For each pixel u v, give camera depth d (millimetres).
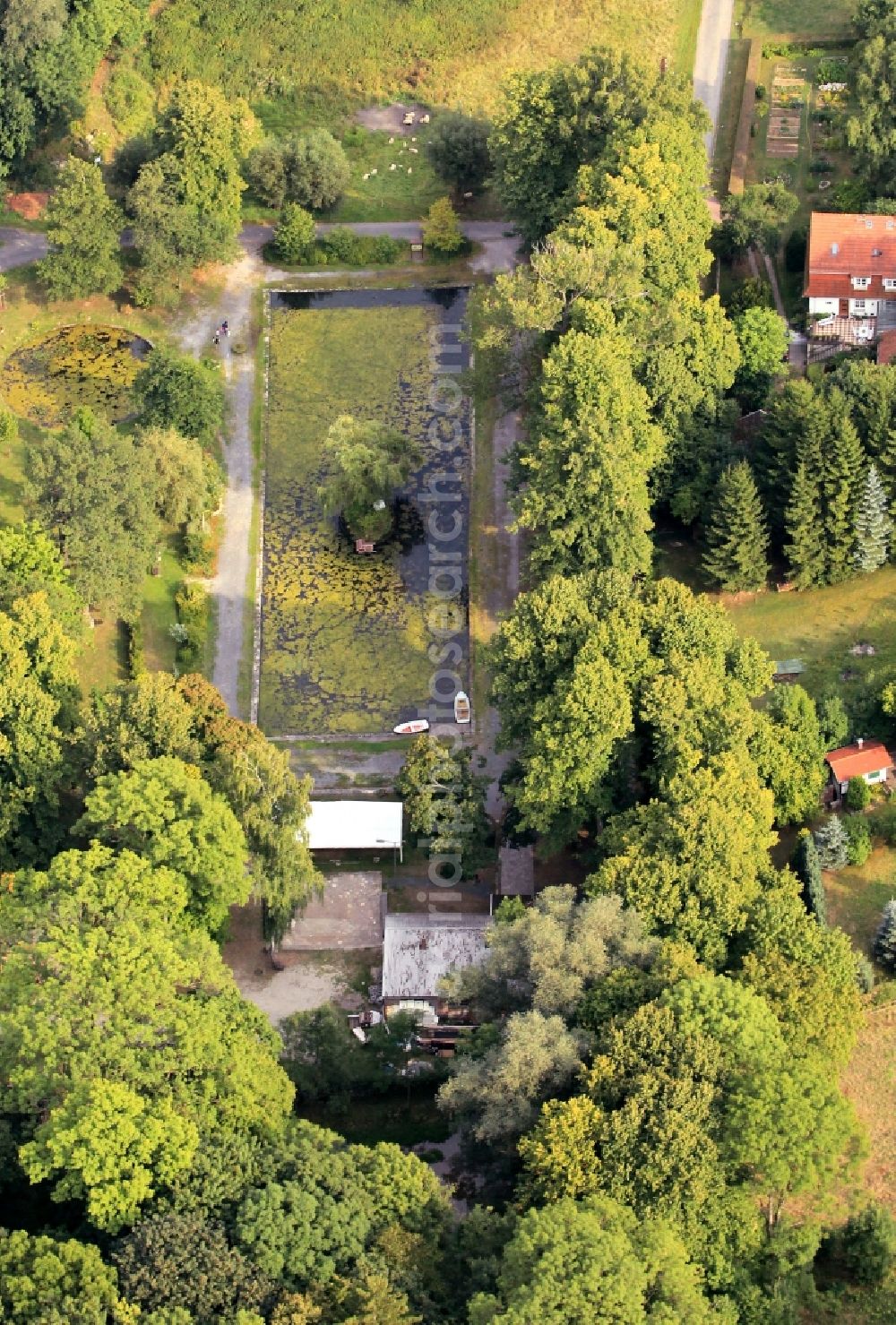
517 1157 165625
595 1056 163625
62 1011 161500
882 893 196125
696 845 178500
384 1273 149250
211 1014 166500
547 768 191625
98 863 176875
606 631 193000
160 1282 145875
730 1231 159125
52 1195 156125
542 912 177875
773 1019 166875
